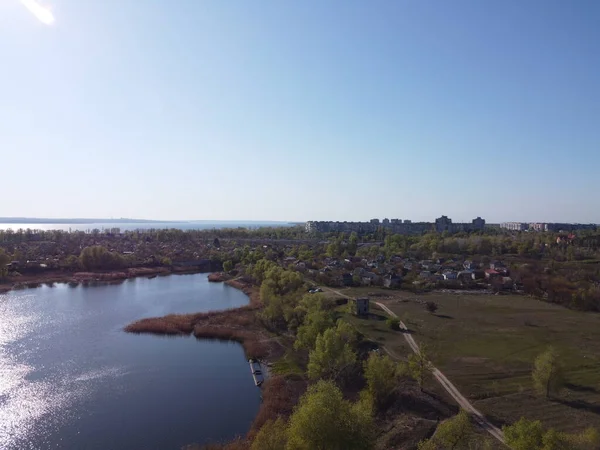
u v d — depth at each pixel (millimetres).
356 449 38500
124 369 74938
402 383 62000
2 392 64812
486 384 61875
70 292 148500
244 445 49406
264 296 116000
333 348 65562
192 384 69000
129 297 139500
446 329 93188
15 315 112188
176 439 52531
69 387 67062
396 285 150375
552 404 54781
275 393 62719
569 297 122562
